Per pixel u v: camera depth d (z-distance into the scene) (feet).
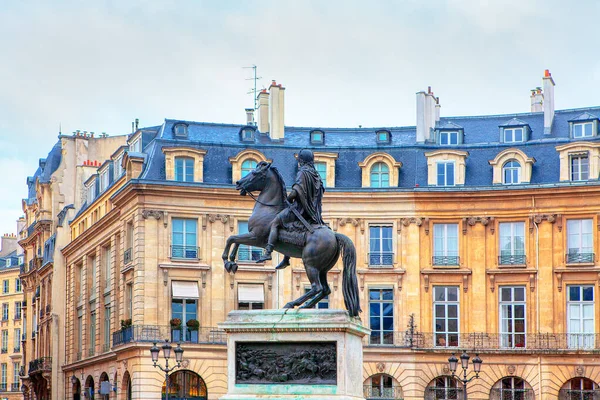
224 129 228.43
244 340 69.62
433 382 213.25
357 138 231.09
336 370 68.28
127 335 210.79
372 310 216.33
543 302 211.41
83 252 263.29
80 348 264.93
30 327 335.67
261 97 233.96
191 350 207.92
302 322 68.59
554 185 211.00
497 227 215.31
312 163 74.23
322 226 72.90
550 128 223.92
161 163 215.72
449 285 215.92
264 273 215.10
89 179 275.59
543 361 209.15
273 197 73.61
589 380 208.13
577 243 211.20
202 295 212.64
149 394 205.57
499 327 213.05
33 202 348.59
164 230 212.02
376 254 216.95
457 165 217.97
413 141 228.84
